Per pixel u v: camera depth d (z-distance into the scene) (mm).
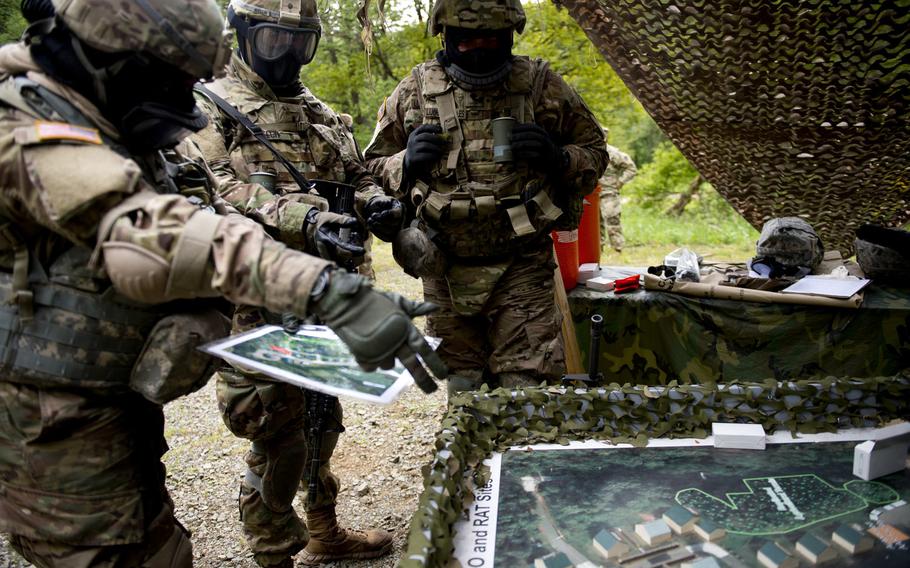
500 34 2799
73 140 1331
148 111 1447
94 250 1359
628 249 9906
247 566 2973
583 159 3012
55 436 1549
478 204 2873
